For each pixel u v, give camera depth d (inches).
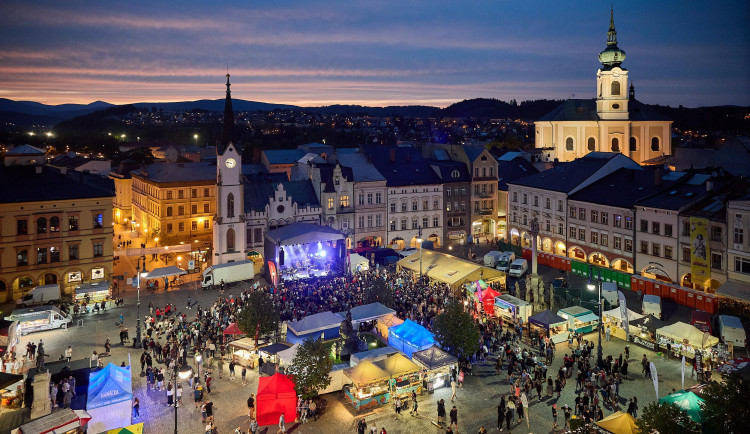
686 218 2731.3
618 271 3088.1
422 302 2556.6
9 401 1727.4
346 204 3816.4
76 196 3002.0
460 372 1893.5
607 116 5516.7
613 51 5452.8
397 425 1644.9
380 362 1811.0
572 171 3764.8
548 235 3727.9
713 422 1157.1
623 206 3097.9
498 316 2511.1
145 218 4603.8
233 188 3479.3
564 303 2682.1
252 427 1582.2
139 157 7470.5
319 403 1792.6
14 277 2861.7
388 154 4232.3
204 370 2028.8
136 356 2139.5
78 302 2743.6
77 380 1879.9
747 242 2420.0
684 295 2674.7
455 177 4178.2
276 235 3356.3
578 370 1887.3
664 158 5000.0
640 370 1979.6
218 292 3041.3
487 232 4367.6
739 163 3794.3
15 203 2827.3
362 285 2893.7
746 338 2135.8
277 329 2213.3
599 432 1336.1
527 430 1593.3
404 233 4037.9
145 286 3171.8
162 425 1640.0
